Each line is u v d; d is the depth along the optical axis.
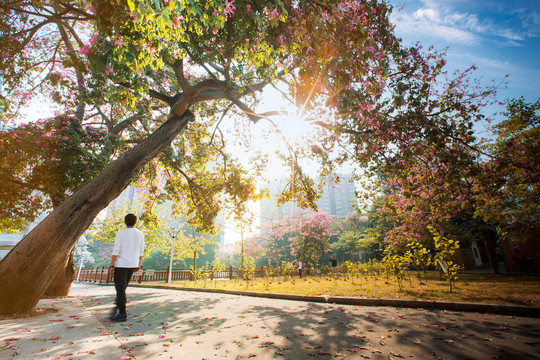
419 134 6.94
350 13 4.71
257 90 8.55
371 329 3.68
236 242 36.34
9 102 9.01
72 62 5.78
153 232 25.62
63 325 3.66
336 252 53.41
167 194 13.29
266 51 4.70
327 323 4.09
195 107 11.90
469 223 17.84
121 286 4.18
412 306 5.51
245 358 2.56
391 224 27.06
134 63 3.84
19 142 6.88
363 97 6.47
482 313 4.70
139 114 8.90
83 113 9.48
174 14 3.13
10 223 8.42
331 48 4.33
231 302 6.66
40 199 8.08
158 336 3.26
